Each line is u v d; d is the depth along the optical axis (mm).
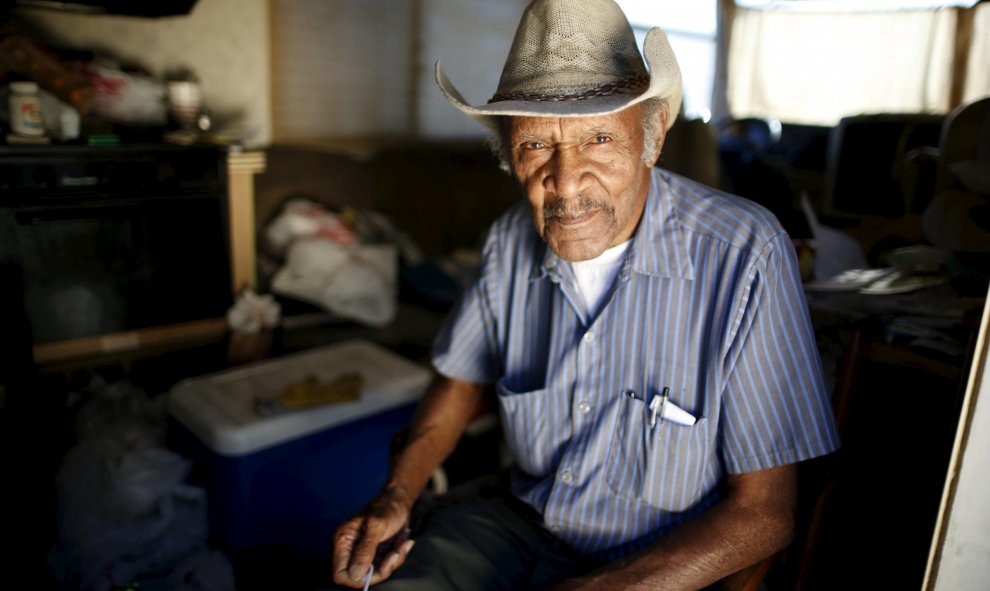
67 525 1740
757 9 5617
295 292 2990
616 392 1102
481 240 3938
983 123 1784
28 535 1762
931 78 5059
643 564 982
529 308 1237
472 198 4102
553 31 979
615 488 1104
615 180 995
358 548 1100
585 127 963
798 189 4055
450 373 1362
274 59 3291
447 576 1160
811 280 1677
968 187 1637
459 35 3994
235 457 1674
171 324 2596
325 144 3479
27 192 2199
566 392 1150
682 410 1041
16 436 1990
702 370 1050
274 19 3252
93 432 1938
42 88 2375
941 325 1302
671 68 938
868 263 2002
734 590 979
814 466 1146
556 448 1178
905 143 2783
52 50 2488
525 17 1018
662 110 1030
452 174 3977
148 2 2609
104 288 2424
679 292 1063
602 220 1006
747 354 996
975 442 791
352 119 3623
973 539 830
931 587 851
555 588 978
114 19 2834
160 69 2994
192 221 2562
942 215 1606
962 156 1834
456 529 1254
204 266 2623
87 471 1812
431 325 3074
